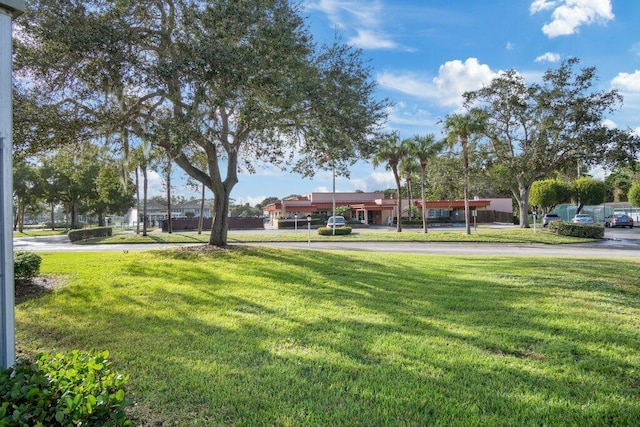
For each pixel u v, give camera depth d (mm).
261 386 3539
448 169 30422
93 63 8930
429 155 29797
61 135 10211
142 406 3180
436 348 4496
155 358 4227
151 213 69375
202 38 8891
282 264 10703
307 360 4141
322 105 11055
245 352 4387
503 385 3570
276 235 28812
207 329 5254
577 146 26328
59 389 2031
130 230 45125
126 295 7238
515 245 21844
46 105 9609
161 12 9891
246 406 3189
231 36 8992
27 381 2061
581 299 6824
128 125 10461
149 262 10906
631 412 3098
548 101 26391
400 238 25016
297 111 10711
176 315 5949
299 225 47125
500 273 9469
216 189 13500
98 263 10867
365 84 12594
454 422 2941
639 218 43500
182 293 7402
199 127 9422
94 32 8352
